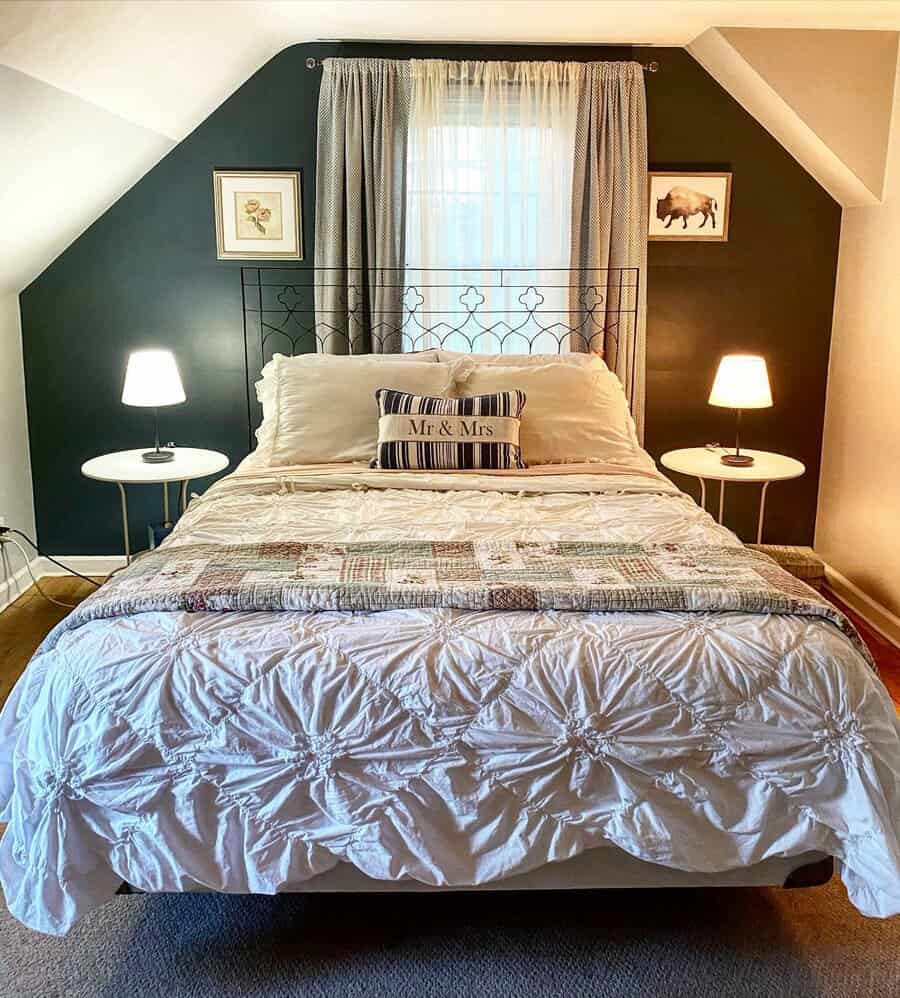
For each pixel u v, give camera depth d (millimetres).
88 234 3854
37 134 2830
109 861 1747
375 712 1724
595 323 3883
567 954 1901
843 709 1769
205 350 3988
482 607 1933
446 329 3914
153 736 1720
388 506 2727
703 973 1852
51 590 3953
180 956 1899
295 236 3895
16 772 1771
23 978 1843
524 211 3824
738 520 4270
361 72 3676
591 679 1755
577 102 3748
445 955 1896
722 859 1756
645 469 3186
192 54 3139
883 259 3582
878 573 3633
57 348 3943
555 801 1729
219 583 2020
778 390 4121
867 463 3721
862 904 1738
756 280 4016
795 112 3512
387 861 1700
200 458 3715
